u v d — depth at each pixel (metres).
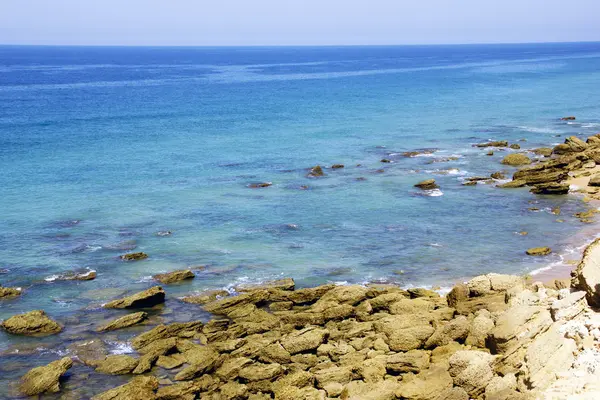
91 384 28.25
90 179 62.28
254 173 65.12
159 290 36.31
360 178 62.78
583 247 43.59
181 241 45.84
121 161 70.06
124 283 39.00
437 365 26.20
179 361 29.78
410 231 47.56
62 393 27.56
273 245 45.06
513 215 50.81
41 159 70.25
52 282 39.09
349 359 28.34
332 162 69.88
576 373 22.42
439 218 50.41
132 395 26.45
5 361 30.23
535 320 26.44
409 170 65.88
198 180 62.34
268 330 32.47
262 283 38.75
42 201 54.81
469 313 31.52
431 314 31.77
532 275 38.88
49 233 47.12
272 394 26.64
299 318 32.97
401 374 26.75
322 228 48.44
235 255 43.25
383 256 42.91
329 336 30.80
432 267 40.91
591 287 28.20
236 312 34.56
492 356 25.08
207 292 37.66
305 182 61.47
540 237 45.81
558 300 27.81
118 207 53.50
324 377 26.59
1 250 43.75
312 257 42.84
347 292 35.12
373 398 24.42
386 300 34.09
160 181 61.91
